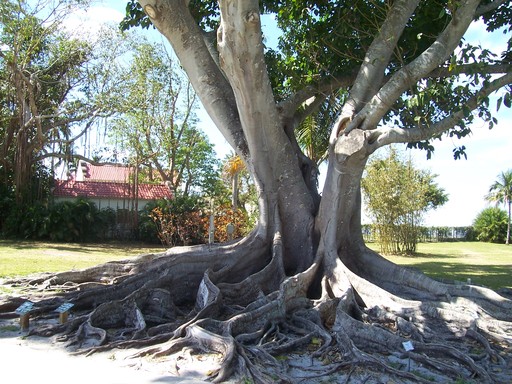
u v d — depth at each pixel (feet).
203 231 84.53
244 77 28.04
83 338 21.63
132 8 40.88
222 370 17.29
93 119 90.17
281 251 31.94
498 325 25.50
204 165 135.85
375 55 31.53
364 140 29.35
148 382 16.61
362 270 32.71
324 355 20.72
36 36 82.07
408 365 19.79
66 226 82.38
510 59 31.86
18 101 82.89
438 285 29.81
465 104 27.32
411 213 88.28
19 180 83.76
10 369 17.49
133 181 96.22
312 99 42.75
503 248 128.16
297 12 39.50
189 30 31.45
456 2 26.84
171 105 109.29
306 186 34.22
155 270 30.12
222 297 26.30
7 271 40.27
